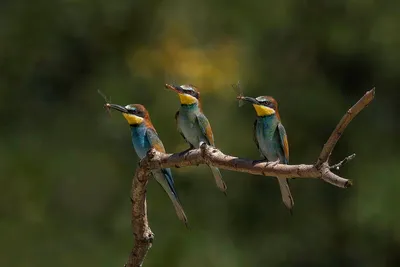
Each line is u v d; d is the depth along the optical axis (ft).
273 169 17.51
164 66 53.21
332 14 51.67
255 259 52.70
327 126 53.47
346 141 53.52
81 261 48.29
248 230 54.34
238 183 53.78
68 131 51.88
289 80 53.06
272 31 52.80
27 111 52.80
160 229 49.83
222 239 51.01
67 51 53.72
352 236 54.03
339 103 53.26
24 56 52.80
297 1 51.93
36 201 49.11
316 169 16.38
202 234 50.29
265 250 53.93
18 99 52.95
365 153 52.60
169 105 50.31
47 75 53.62
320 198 55.06
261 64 52.70
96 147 51.42
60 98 53.67
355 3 49.78
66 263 48.11
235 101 51.75
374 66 53.31
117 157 51.78
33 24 52.75
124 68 53.62
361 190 50.67
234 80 52.03
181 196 52.26
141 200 20.42
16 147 50.52
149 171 20.08
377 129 53.21
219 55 53.31
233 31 52.26
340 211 54.03
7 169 49.37
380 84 53.78
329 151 16.11
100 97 51.96
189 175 52.24
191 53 53.31
